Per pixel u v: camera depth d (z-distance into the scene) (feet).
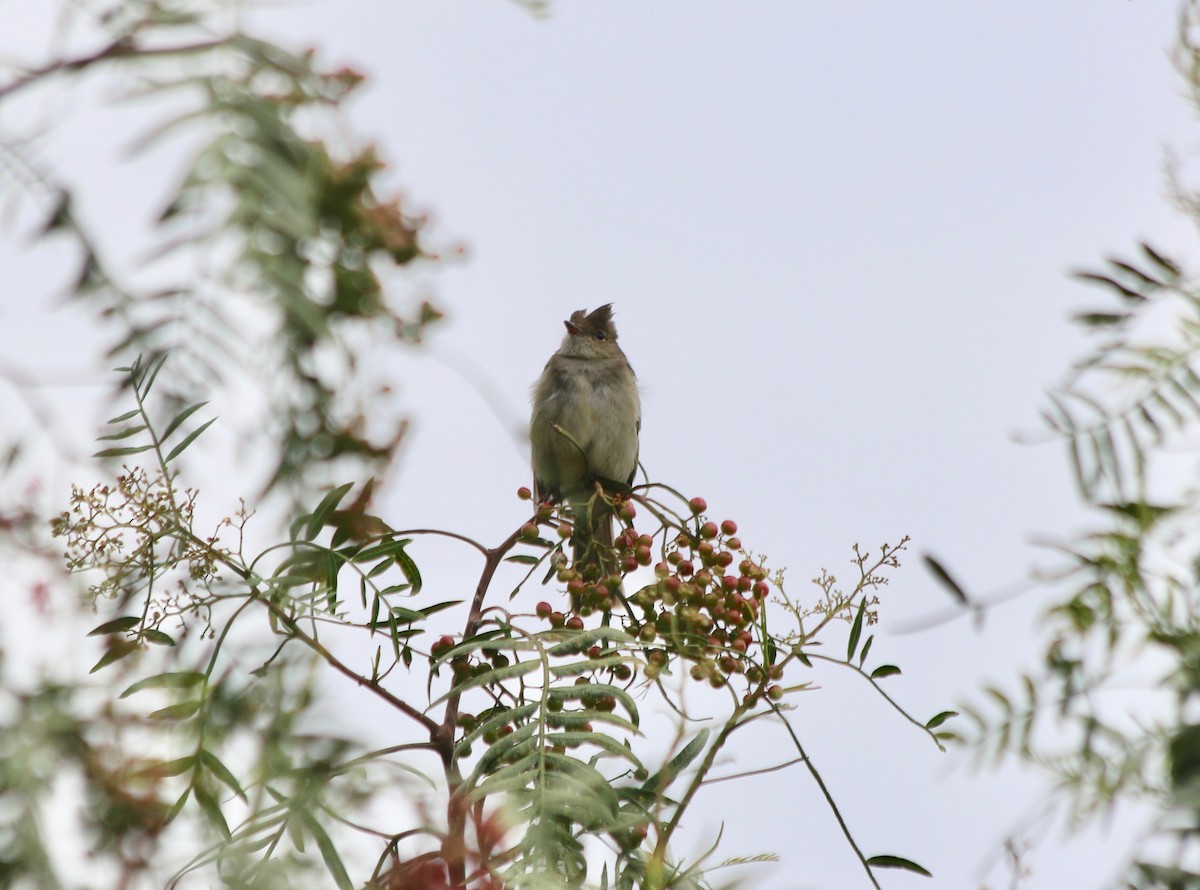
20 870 6.73
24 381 7.23
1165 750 7.89
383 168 7.00
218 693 8.85
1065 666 8.73
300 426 6.61
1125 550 8.84
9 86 6.17
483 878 10.91
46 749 7.19
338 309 6.70
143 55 6.12
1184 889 6.99
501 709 17.35
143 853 7.48
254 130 6.04
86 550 10.71
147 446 9.47
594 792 12.31
